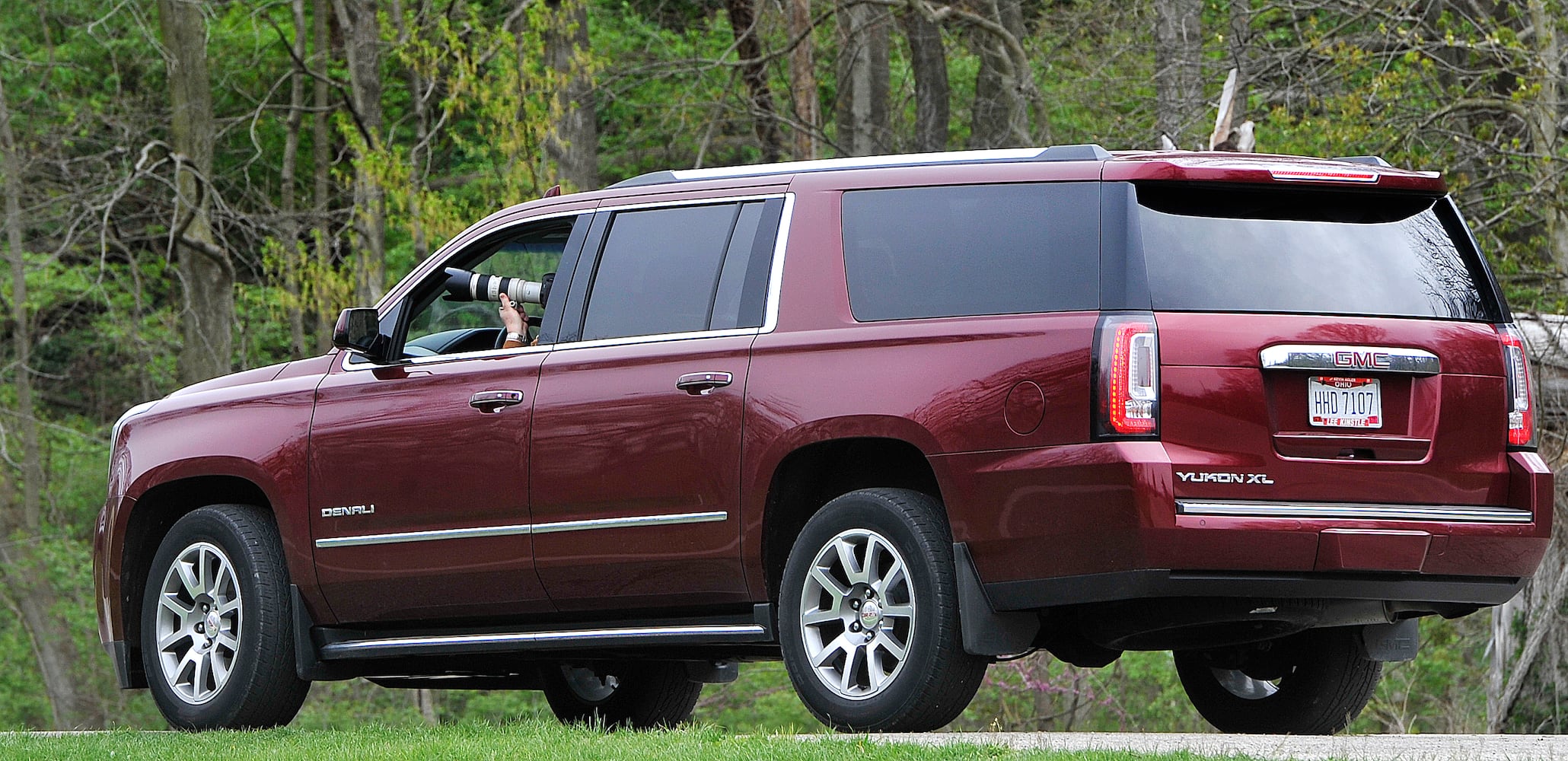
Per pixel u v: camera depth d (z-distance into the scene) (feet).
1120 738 59.36
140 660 79.15
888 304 60.08
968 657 58.49
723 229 64.54
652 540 63.62
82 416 350.64
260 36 319.06
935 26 264.93
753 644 64.90
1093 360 55.36
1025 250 58.29
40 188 297.74
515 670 82.74
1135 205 57.00
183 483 77.71
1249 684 72.43
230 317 278.05
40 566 299.58
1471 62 179.22
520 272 71.87
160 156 302.86
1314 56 166.09
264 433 74.28
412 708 258.37
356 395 72.08
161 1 269.64
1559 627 145.18
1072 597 55.62
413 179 180.86
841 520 60.70
